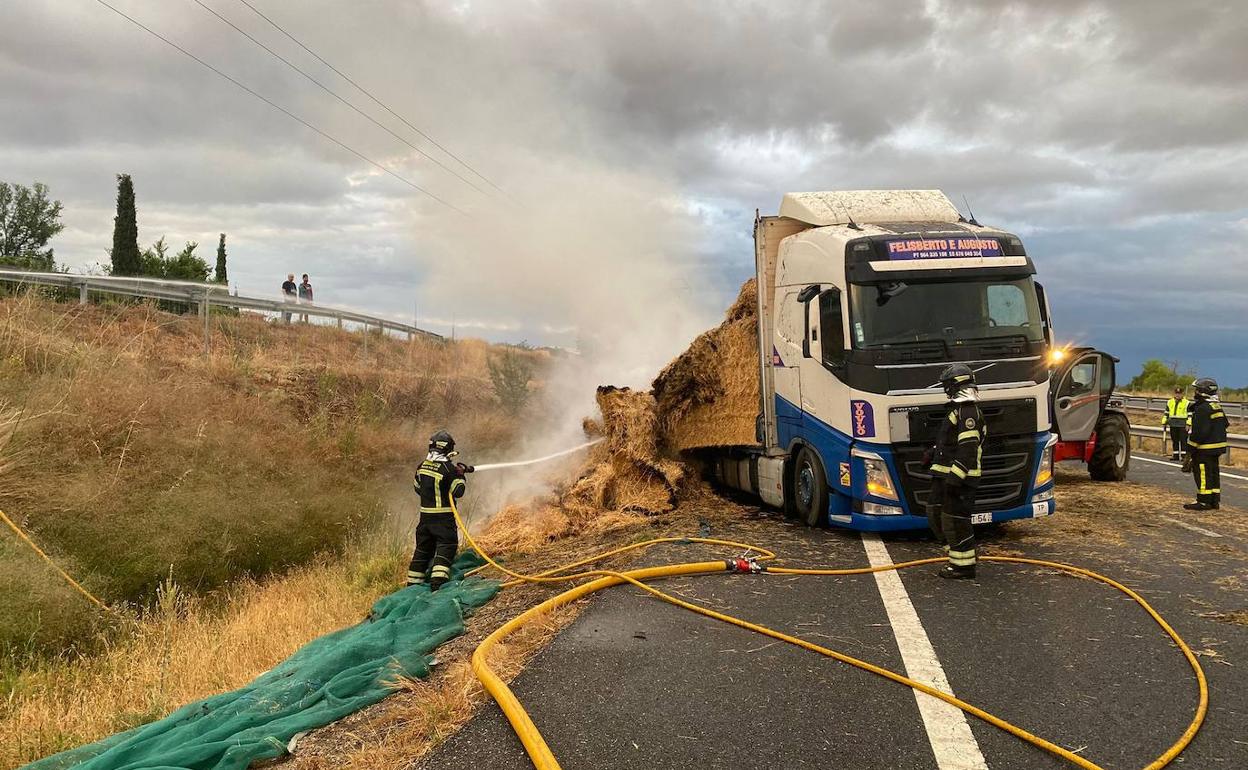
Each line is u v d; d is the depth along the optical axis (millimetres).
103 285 15562
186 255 28328
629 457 10227
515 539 8867
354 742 3801
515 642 5016
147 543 8781
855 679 4297
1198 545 7582
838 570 6688
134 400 10820
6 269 14414
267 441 11891
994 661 4523
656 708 3951
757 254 9617
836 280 7844
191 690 5863
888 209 9000
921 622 5270
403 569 8695
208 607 8523
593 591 6184
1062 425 12695
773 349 9461
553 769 3199
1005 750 3434
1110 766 3279
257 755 3723
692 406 11047
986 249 7824
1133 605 5555
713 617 5430
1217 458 9586
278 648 6559
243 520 9805
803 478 8766
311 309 19656
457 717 3920
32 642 6902
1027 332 7641
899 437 7297
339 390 15375
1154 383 41750
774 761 3369
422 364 20922
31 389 10125
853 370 7566
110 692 5941
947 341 7488
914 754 3408
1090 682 4188
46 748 4867
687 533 8391
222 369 13938
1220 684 4117
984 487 7387
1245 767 3248
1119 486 12156
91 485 9055
